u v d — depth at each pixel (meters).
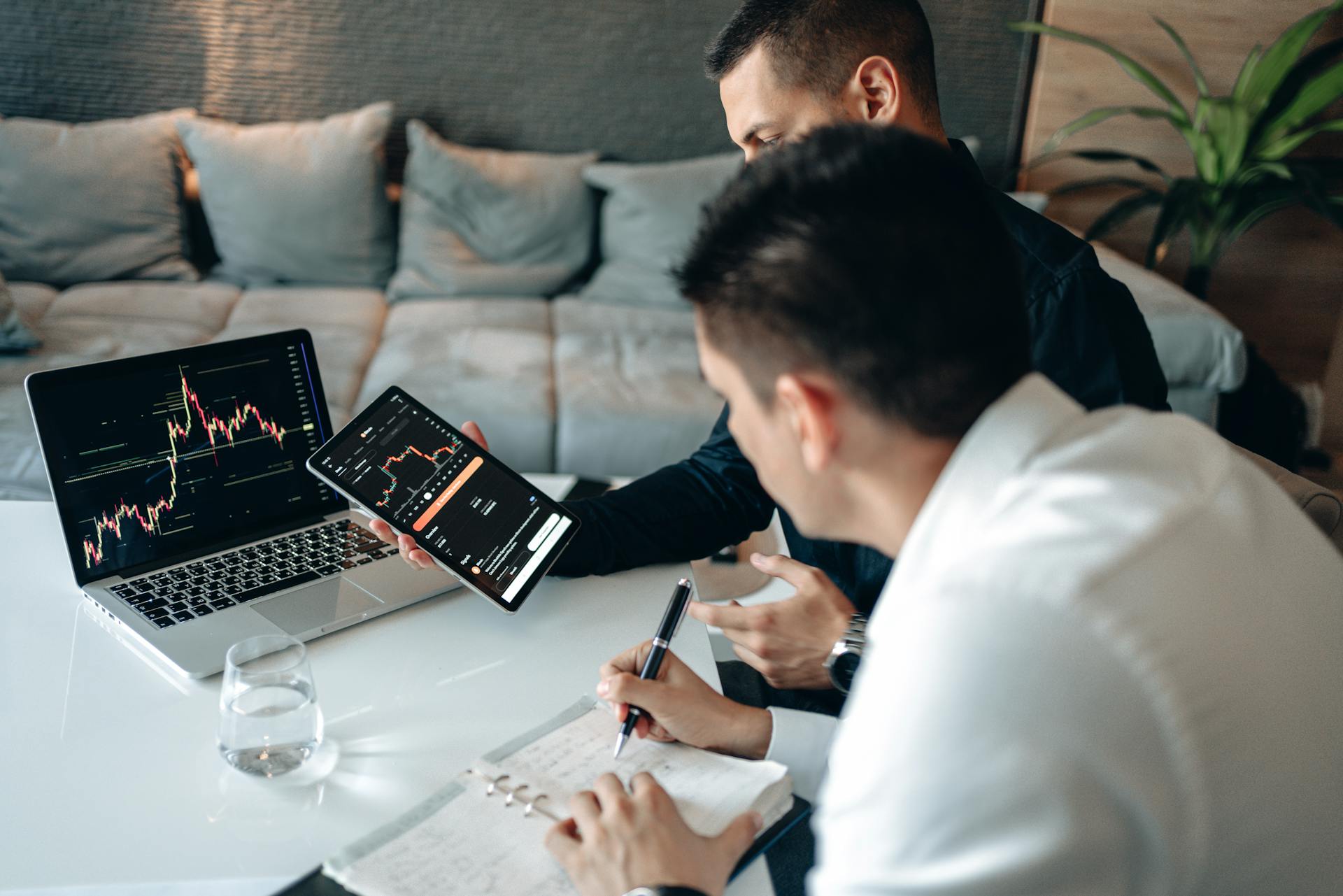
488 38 3.15
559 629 0.98
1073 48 3.21
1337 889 0.58
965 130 3.35
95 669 0.88
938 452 0.56
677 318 2.89
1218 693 0.49
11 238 2.79
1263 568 0.55
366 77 3.17
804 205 0.53
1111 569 0.48
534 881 0.65
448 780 0.76
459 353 2.50
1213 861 0.52
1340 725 0.57
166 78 3.11
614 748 0.79
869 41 1.06
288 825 0.71
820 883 0.50
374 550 1.10
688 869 0.63
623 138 3.28
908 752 0.46
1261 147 2.96
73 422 1.01
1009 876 0.44
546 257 3.03
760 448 0.60
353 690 0.87
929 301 0.51
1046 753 0.45
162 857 0.67
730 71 1.11
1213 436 0.63
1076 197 3.39
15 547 1.10
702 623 1.01
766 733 0.81
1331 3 3.17
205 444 1.10
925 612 0.49
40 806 0.71
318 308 2.78
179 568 1.04
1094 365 1.07
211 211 2.93
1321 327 3.52
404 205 3.03
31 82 3.07
